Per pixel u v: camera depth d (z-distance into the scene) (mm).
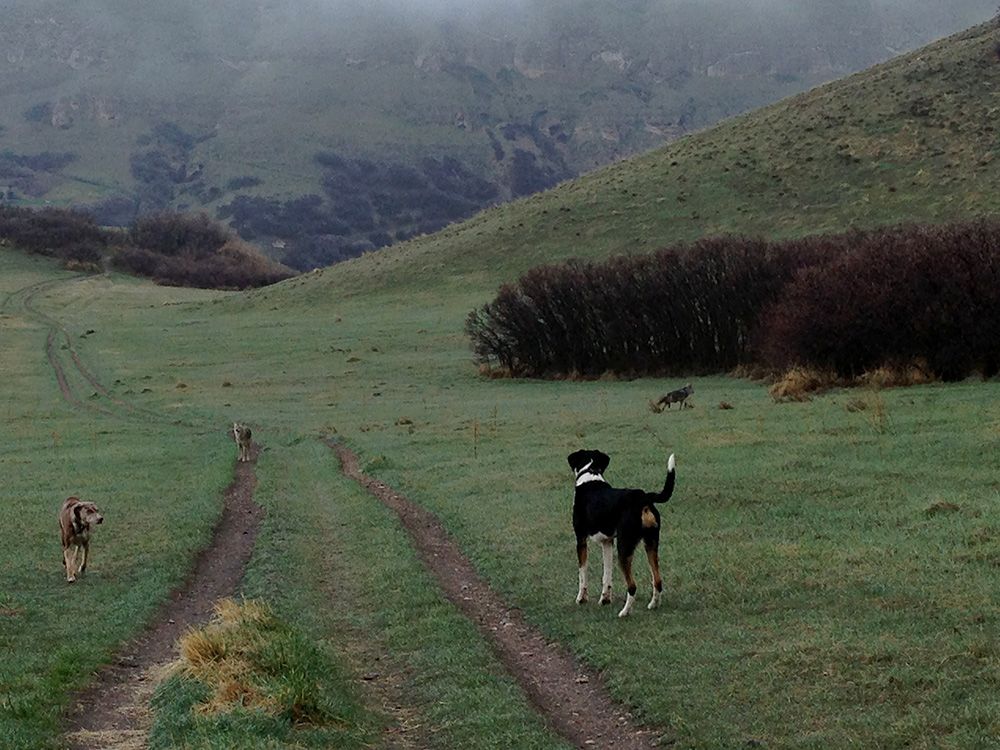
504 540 17672
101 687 11891
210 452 34062
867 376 34281
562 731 9961
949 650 10141
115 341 78500
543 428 31812
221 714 9672
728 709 9703
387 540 19078
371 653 13078
